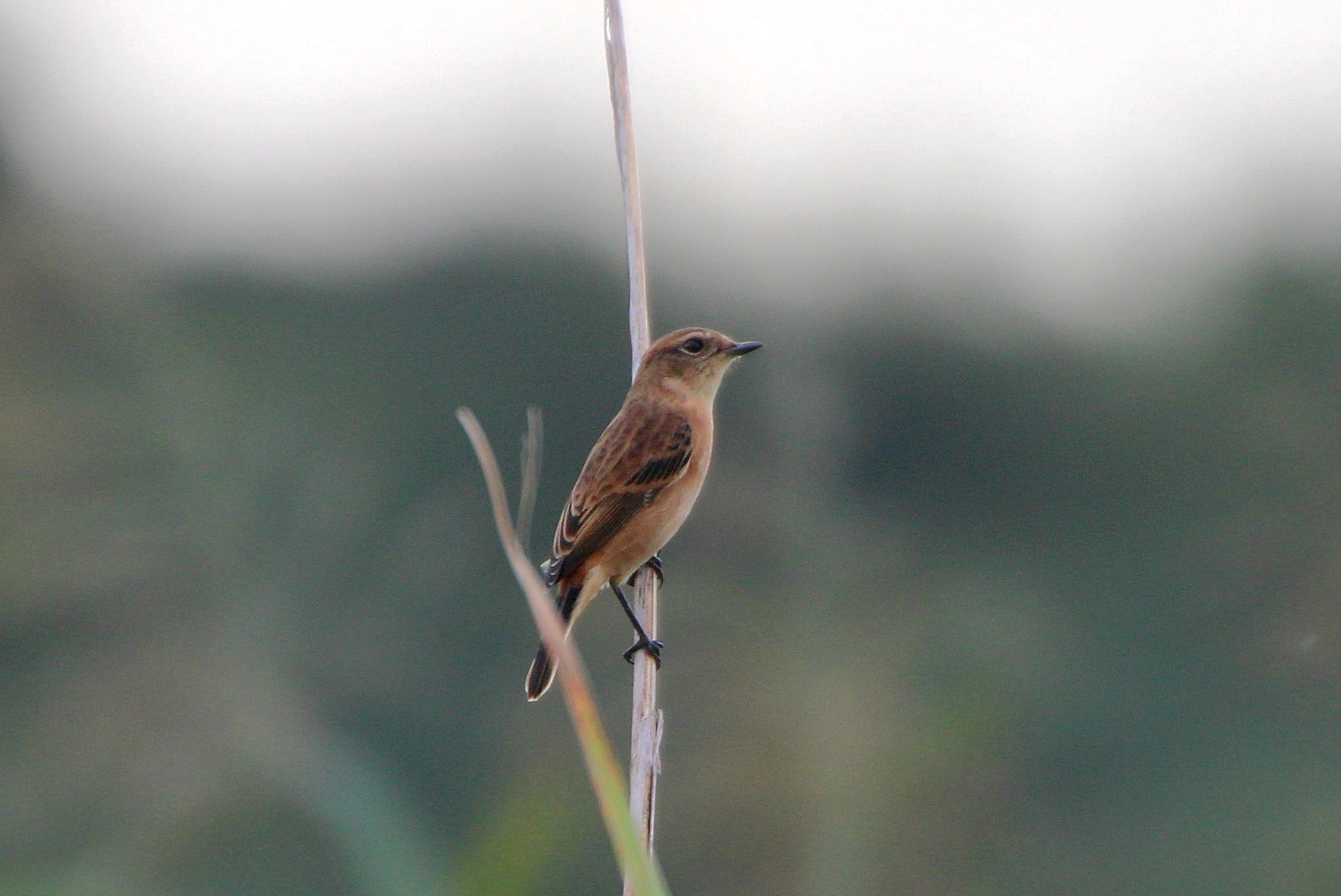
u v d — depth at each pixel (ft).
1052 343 66.39
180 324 55.06
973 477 61.87
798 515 39.99
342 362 65.92
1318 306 63.77
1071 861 45.32
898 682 40.16
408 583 49.60
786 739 37.99
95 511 45.21
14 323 48.57
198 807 40.01
